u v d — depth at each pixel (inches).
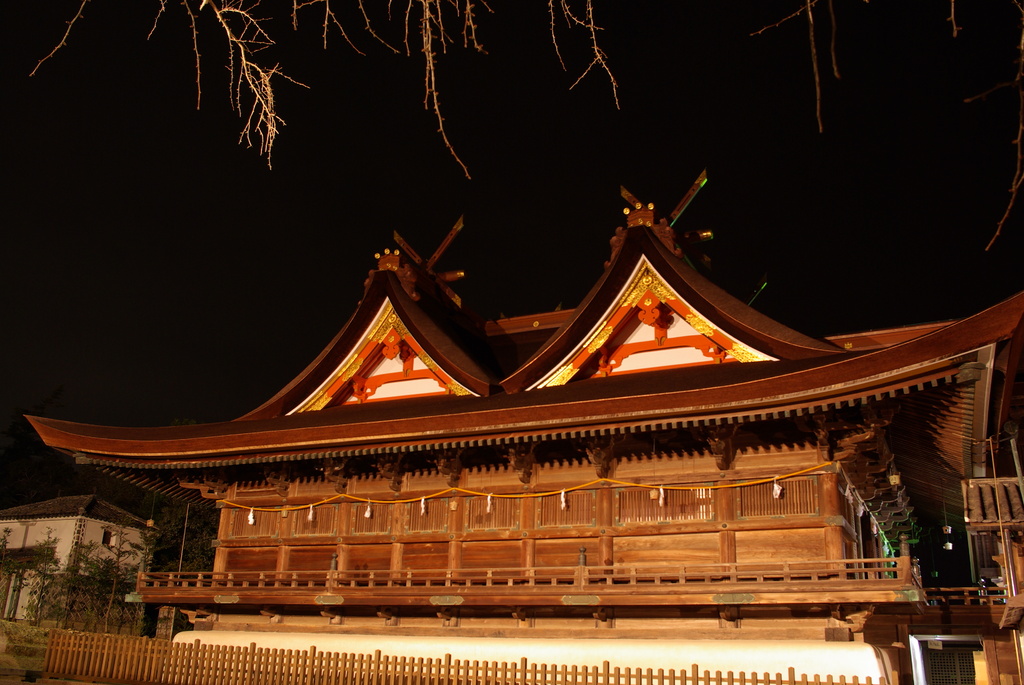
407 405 864.3
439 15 176.4
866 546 898.1
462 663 727.7
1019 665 802.8
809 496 671.1
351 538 833.5
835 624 639.8
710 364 798.5
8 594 1557.6
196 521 1722.4
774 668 626.8
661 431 743.7
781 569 659.4
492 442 749.3
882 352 581.0
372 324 956.0
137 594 884.0
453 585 756.0
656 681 653.3
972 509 723.4
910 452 787.4
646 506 728.3
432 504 813.2
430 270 1058.7
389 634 799.1
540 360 834.8
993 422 639.1
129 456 900.0
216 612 911.7
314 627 841.5
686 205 907.4
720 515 695.7
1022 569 757.3
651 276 837.2
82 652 829.2
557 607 748.0
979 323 540.7
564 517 755.4
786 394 631.8
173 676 773.9
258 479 913.5
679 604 655.8
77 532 1659.7
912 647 903.1
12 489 2711.6
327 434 799.1
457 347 918.4
